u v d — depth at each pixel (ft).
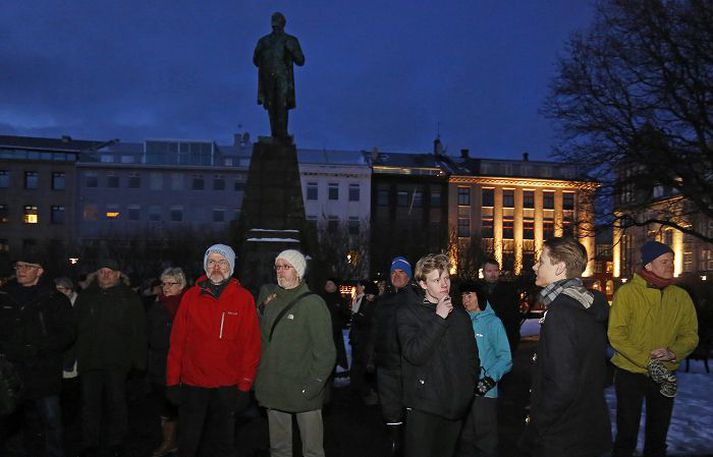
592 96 55.21
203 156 174.40
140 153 172.86
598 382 10.39
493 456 16.19
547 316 10.44
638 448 18.97
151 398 29.27
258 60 44.68
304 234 42.83
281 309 15.01
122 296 19.31
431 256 12.17
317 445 14.84
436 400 11.91
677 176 50.44
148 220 169.58
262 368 15.11
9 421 18.58
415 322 12.28
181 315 15.89
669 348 15.11
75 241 157.48
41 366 16.80
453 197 179.93
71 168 169.58
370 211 173.47
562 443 10.16
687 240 157.99
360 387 29.09
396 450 16.11
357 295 32.76
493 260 24.97
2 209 167.32
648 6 49.06
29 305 16.78
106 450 19.45
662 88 49.80
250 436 21.53
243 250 39.19
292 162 43.47
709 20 46.44
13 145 169.58
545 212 184.85
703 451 18.93
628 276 156.04
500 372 15.96
